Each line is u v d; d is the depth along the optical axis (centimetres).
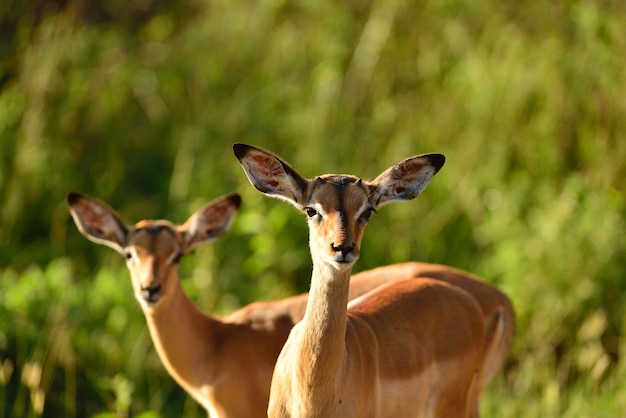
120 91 3241
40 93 3070
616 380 2245
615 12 2861
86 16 3456
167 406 2392
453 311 1867
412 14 3152
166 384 2427
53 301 2412
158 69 3366
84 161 3145
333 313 1527
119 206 3114
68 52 3228
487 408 2259
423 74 3059
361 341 1678
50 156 3044
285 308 2041
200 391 2039
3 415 2211
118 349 2402
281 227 2728
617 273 2517
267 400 1988
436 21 3119
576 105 2823
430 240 2814
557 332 2441
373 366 1683
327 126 3039
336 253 1466
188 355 2016
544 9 2991
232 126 3141
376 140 3008
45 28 3238
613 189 2650
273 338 2002
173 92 3312
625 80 2784
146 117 3297
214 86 3284
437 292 1873
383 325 1759
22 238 2970
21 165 2967
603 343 2447
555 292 2495
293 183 1565
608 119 2775
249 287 2717
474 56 2981
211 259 2733
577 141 2819
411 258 2822
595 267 2509
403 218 2850
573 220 2572
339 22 3241
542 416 2200
